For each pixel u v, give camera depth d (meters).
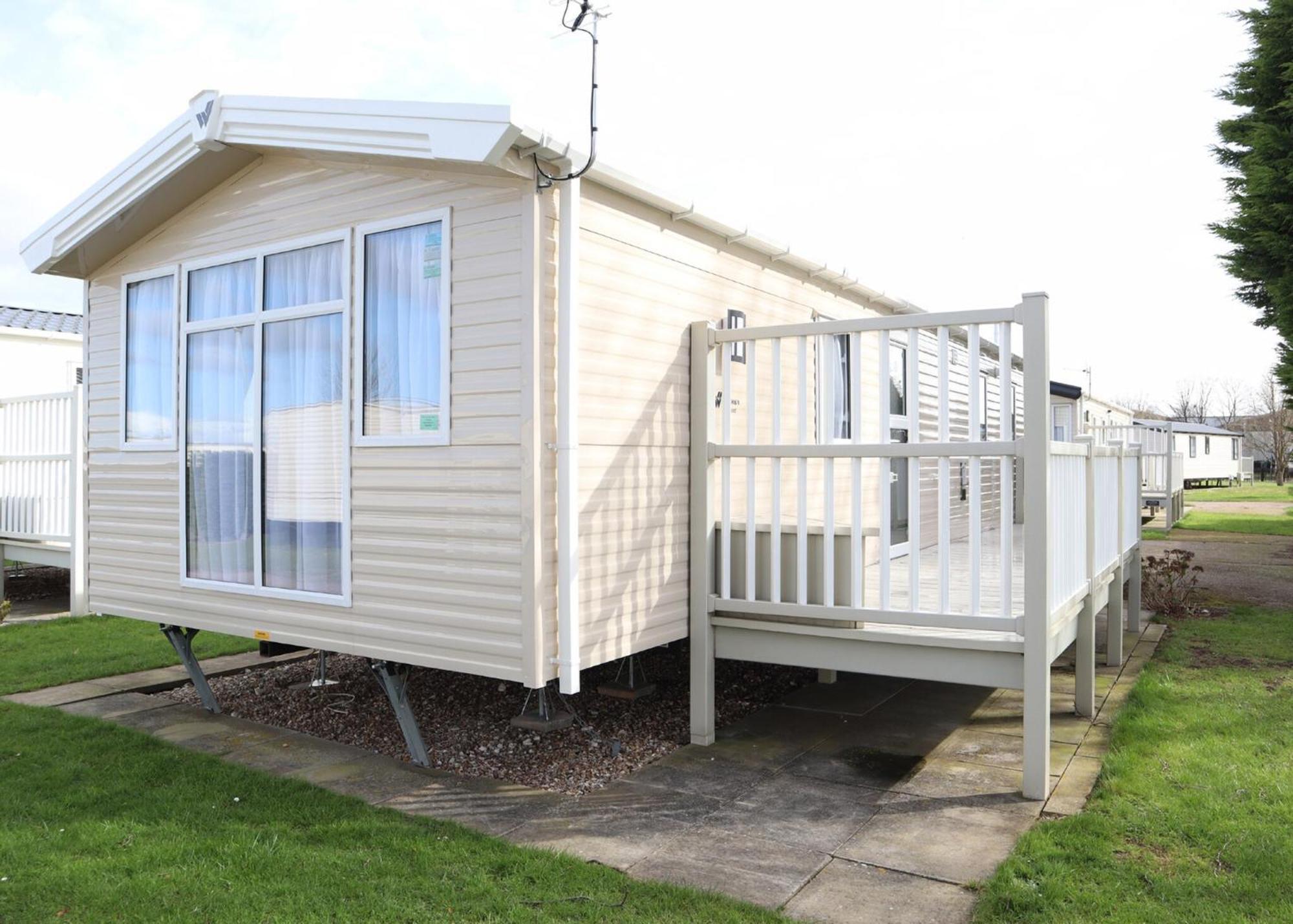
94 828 3.79
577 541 4.20
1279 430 46.78
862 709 5.88
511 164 3.91
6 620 9.04
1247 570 12.76
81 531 9.20
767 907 3.11
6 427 10.20
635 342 4.72
